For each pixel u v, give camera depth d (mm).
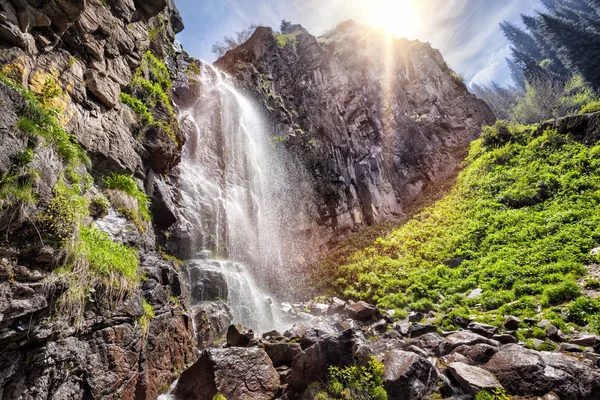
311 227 22391
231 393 4773
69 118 5977
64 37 6234
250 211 18734
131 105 8727
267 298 13188
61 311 3734
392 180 30891
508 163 23078
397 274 16062
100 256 4645
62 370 3650
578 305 8031
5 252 3213
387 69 42781
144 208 8234
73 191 4602
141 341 5207
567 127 21438
